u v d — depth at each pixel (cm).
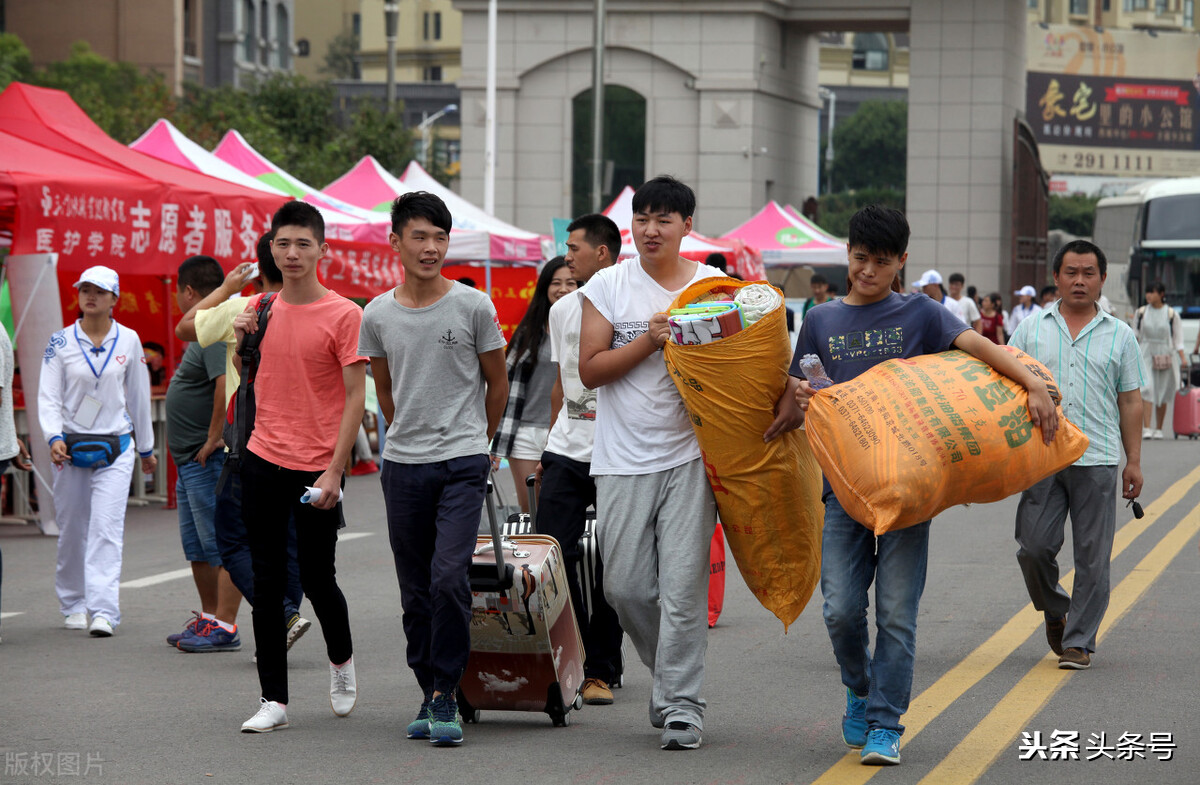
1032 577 925
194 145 2095
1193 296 3706
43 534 1605
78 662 978
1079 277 927
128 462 1114
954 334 693
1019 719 795
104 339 1115
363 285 2075
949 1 4359
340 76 12788
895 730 699
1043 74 12206
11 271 1555
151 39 7712
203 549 1034
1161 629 1044
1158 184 3869
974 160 4359
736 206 4512
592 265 908
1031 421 671
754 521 720
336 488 764
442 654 739
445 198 2558
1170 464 2180
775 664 951
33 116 1769
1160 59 12638
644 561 731
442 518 745
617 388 734
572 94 4569
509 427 991
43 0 7681
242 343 788
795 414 704
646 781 679
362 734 779
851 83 12900
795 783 674
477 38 4588
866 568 709
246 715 826
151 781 690
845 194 10044
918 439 653
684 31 4500
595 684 858
